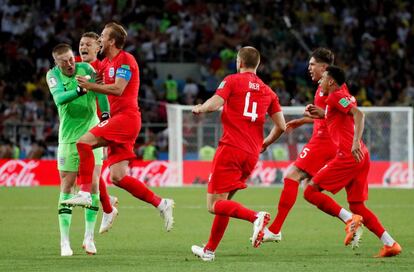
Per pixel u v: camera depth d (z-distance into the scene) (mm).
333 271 21250
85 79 23594
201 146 56562
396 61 77125
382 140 57469
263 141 24484
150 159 59406
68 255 24438
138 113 24719
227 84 22734
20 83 67562
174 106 56219
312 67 25844
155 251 25797
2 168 54719
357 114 24016
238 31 76875
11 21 73000
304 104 70875
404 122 57469
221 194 22906
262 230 22016
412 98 74375
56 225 32969
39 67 69875
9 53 70062
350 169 24516
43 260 23359
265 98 23312
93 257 24141
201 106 22438
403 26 81000
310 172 25281
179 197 46938
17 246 26719
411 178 57625
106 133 24078
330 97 24359
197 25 76812
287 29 77250
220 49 75750
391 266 22219
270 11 79000
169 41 75562
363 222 24594
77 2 75562
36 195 47094
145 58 74500
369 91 74188
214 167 22906
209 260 23312
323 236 30016
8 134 59656
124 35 24391
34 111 63406
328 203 25000
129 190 25062
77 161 24594
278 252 25609
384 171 57469
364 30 79812
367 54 77688
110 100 24578
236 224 33812
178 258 24000
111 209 26156
